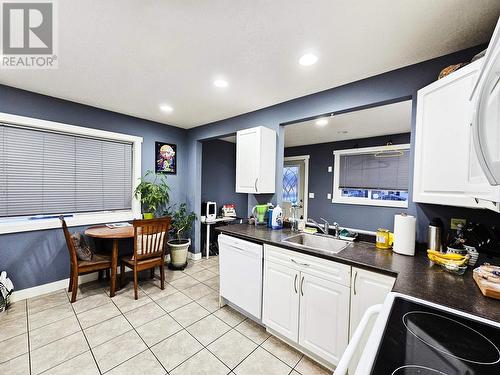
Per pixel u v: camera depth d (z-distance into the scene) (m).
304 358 1.70
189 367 1.59
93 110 2.88
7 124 2.37
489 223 1.45
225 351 1.75
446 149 1.33
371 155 4.50
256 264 2.02
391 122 3.40
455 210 1.57
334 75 1.95
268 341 1.87
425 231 1.67
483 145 0.69
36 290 2.52
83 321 2.07
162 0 1.19
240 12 1.27
